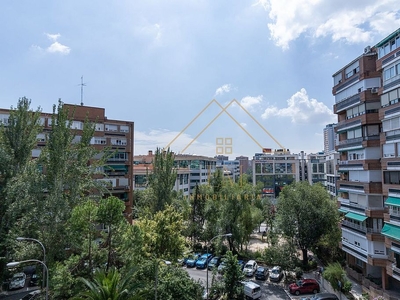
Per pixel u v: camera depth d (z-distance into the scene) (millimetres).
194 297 21016
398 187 22078
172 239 25266
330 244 33812
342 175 31828
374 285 24750
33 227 23406
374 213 24812
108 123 43562
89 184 27484
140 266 20719
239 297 25641
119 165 43375
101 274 16781
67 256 24219
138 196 56812
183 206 43969
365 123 25844
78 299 15633
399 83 22078
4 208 24375
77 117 40469
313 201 35062
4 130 26984
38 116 28516
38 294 22094
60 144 24781
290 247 33594
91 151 28469
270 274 32281
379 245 24203
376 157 25656
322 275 29094
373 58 26109
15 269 24828
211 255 39438
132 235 20766
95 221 20469
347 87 29172
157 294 19484
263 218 48781
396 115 22359
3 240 23875
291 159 95188
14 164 26281
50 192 24062
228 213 38938
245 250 42469
